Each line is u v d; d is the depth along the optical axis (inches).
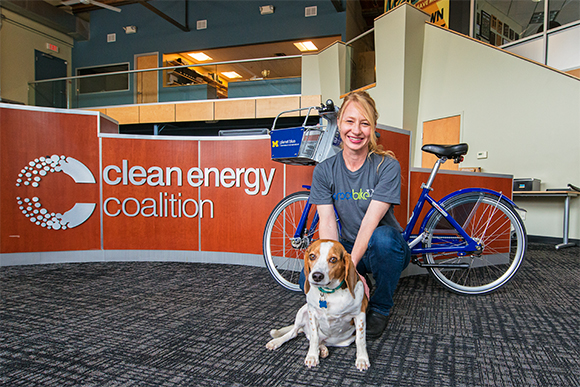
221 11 422.3
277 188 108.8
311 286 48.4
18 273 101.6
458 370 48.0
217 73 346.3
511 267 83.7
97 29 468.4
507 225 109.5
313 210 85.7
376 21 251.8
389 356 52.0
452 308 73.9
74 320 65.1
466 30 258.4
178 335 58.7
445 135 234.4
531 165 191.0
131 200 119.4
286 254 101.0
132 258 119.7
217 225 116.2
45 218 115.5
